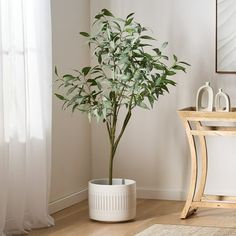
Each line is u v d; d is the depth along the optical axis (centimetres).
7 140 432
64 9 539
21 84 447
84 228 476
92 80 486
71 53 552
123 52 478
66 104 546
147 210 534
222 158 560
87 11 582
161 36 569
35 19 464
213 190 563
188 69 564
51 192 526
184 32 564
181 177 573
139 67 484
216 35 552
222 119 489
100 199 492
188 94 566
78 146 571
